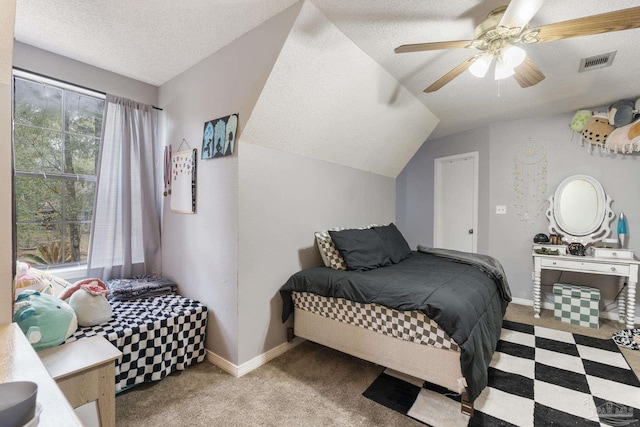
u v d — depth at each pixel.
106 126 2.52
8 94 1.02
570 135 3.33
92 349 1.39
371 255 2.54
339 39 1.94
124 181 2.59
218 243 2.19
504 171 3.75
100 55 2.30
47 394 0.60
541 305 3.50
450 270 2.39
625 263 2.73
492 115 3.46
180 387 1.89
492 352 1.78
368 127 2.90
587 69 2.34
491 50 1.62
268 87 1.92
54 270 2.37
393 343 1.83
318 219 2.77
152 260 2.77
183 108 2.57
